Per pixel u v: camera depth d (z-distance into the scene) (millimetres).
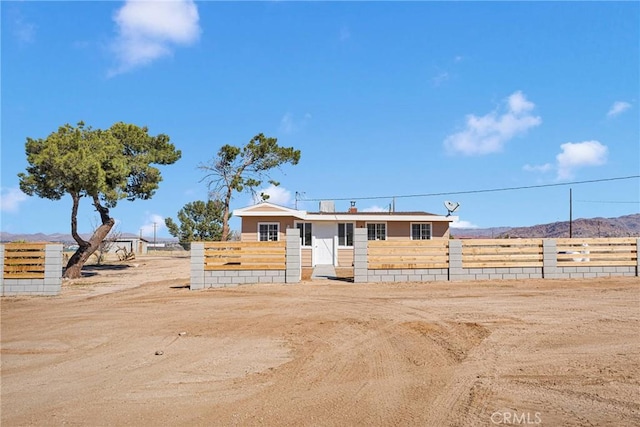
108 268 34344
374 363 8562
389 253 19328
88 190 25594
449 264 19328
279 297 16109
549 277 19406
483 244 19438
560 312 12422
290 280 19281
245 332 11219
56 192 26031
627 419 5941
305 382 7633
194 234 59188
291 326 11711
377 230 28750
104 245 40781
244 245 19328
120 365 8844
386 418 6184
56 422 6355
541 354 8680
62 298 17969
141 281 24312
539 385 7152
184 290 18984
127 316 13547
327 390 7250
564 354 8641
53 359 9391
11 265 18828
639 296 14836
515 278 19391
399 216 28469
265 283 19266
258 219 27828
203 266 19188
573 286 17281
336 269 26781
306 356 9094
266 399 6957
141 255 58875
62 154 25016
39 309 15414
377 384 7457
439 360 8594
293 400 6883
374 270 19281
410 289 17250
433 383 7410
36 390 7605
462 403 6562
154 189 32375
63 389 7621
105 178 26422
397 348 9492
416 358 8781
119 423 6277
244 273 19281
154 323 12477
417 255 19344
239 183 37781
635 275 19625
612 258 19641
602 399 6555
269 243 19359
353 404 6672
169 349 9867
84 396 7281
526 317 11867
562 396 6703
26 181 25203
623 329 10398
